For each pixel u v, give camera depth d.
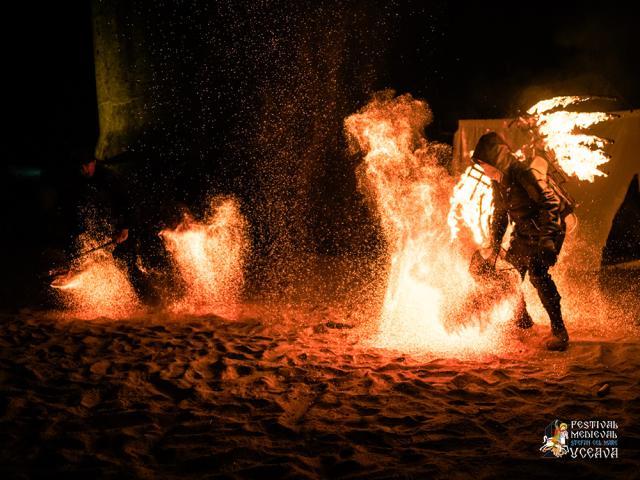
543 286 4.77
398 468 3.00
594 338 5.08
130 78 10.14
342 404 3.84
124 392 4.11
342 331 5.59
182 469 3.07
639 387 3.94
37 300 7.11
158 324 5.91
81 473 3.02
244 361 4.74
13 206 14.37
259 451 3.22
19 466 3.12
